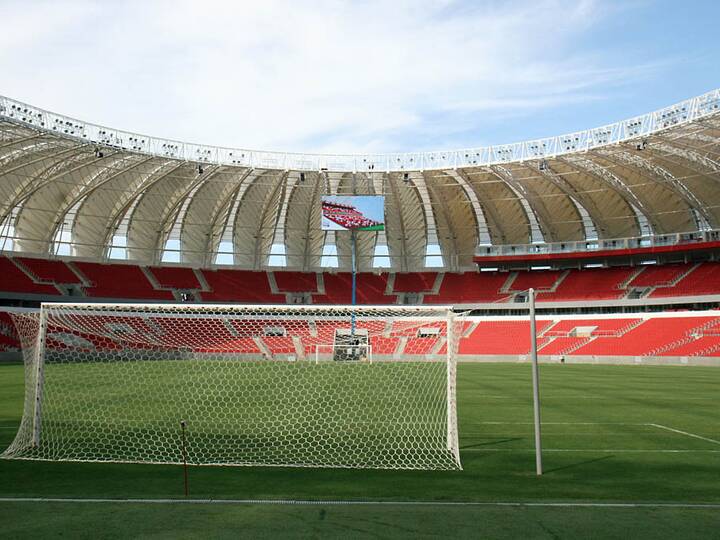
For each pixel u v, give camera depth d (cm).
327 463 929
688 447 1074
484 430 1262
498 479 816
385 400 1767
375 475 841
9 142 3403
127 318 2908
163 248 5422
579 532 574
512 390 2194
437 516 622
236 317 3259
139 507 651
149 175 4356
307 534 562
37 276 4775
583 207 5150
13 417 1395
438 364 3928
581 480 812
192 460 945
